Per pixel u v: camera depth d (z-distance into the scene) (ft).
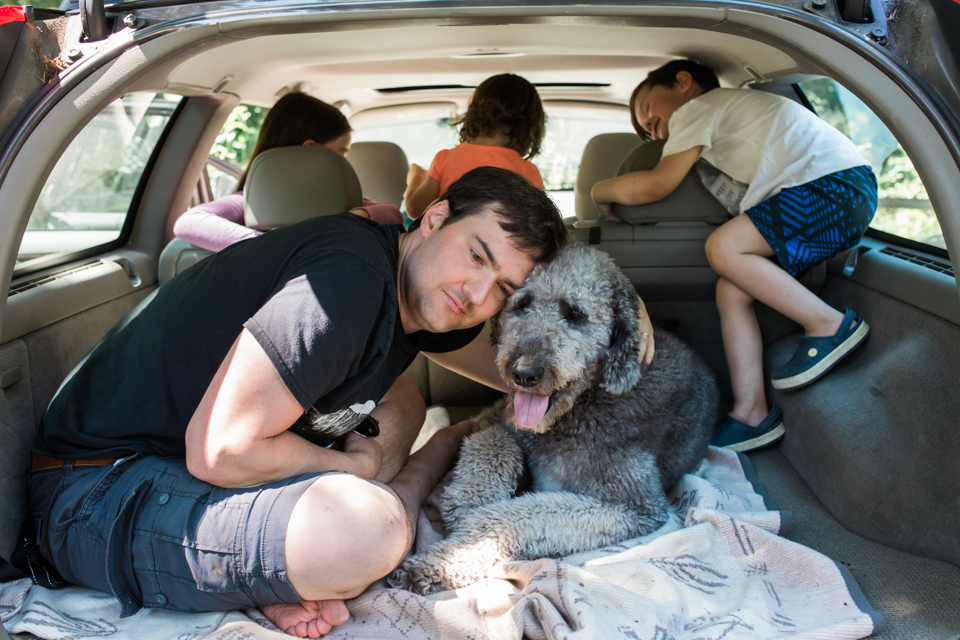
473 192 5.69
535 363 6.51
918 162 4.90
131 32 5.17
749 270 8.57
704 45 8.66
